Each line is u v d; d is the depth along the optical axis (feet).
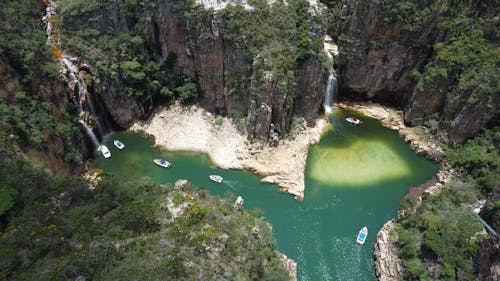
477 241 142.10
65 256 107.45
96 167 196.13
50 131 171.63
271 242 146.61
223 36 202.59
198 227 122.62
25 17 190.70
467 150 199.11
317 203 183.01
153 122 223.10
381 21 226.99
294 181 190.49
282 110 202.80
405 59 234.17
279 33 203.62
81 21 206.80
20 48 170.40
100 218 123.65
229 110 218.79
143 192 138.10
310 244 163.73
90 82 203.00
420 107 225.76
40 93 173.58
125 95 213.46
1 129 150.51
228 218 135.03
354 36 239.50
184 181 155.22
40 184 135.64
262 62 195.00
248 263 119.34
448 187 179.22
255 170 195.83
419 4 223.10
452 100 210.38
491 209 150.82
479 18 215.72
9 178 129.80
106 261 105.09
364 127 232.53
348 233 169.48
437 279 138.10
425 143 216.54
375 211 180.45
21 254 106.63
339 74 250.57
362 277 152.25
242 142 208.13
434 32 225.15
